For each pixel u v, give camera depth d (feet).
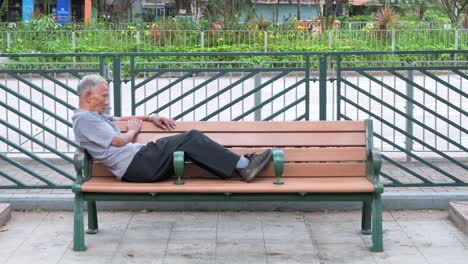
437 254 19.17
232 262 18.71
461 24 99.96
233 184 19.03
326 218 22.74
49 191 24.66
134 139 20.59
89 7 112.78
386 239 20.49
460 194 23.41
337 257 19.02
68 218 22.63
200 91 42.14
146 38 83.56
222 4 101.65
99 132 19.40
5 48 81.05
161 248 19.83
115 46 81.71
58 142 35.45
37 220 22.43
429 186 23.80
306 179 19.88
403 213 23.12
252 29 89.40
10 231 21.33
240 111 39.55
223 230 21.49
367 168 20.01
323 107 23.65
